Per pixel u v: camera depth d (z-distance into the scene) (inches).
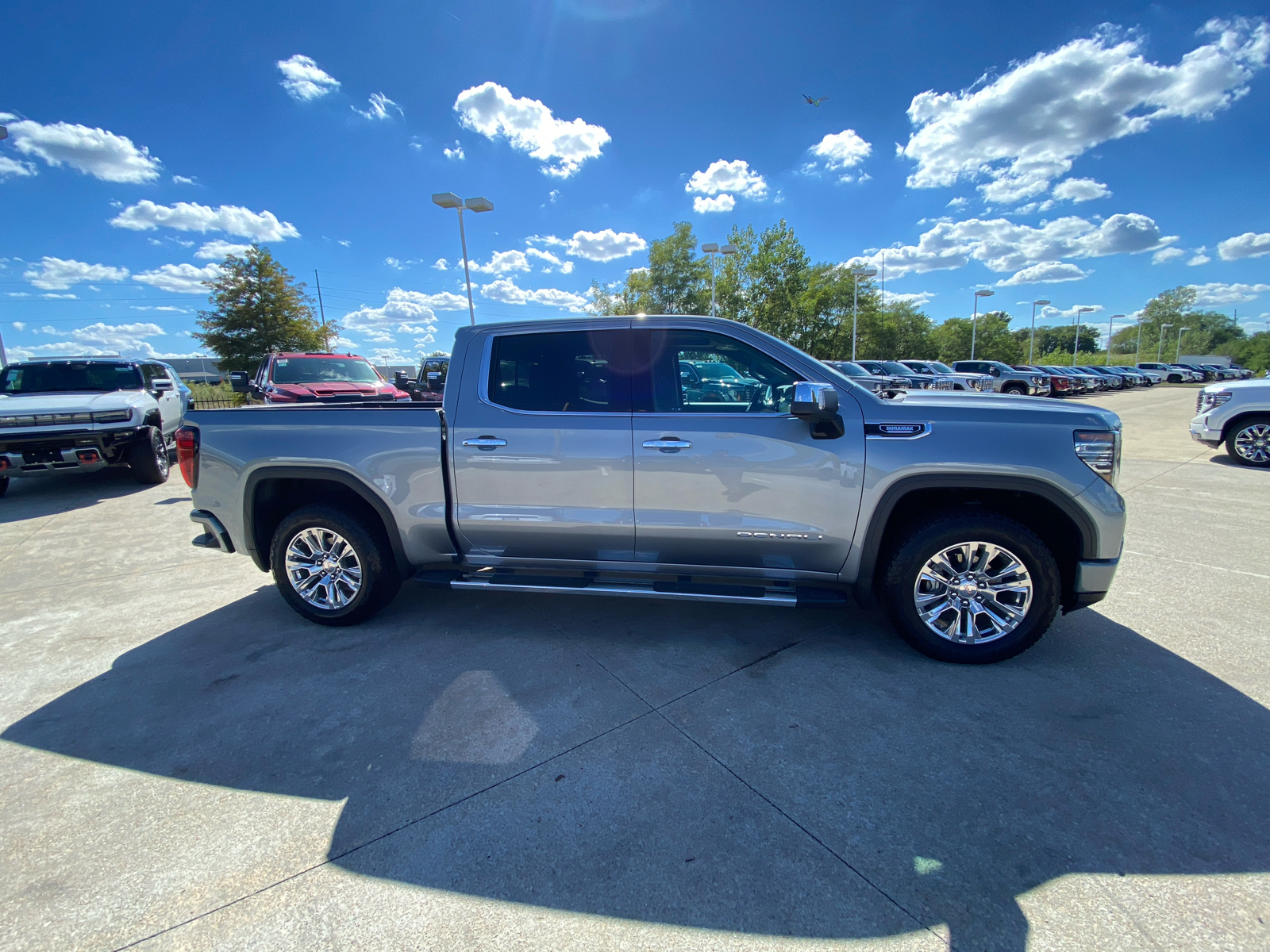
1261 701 106.2
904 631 121.2
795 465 118.2
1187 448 400.5
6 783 90.4
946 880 70.1
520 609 152.1
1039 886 69.0
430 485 133.4
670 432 122.7
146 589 173.0
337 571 141.4
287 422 139.3
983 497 122.3
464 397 132.6
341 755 95.4
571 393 129.3
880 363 1076.5
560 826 79.8
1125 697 107.7
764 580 128.3
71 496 303.9
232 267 1111.0
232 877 72.7
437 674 120.0
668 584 128.3
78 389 339.9
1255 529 211.9
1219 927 63.6
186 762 94.6
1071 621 139.6
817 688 112.4
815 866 72.4
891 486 115.5
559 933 64.5
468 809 83.2
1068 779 86.6
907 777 87.8
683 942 63.1
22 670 125.0
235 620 149.0
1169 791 83.9
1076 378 1190.3
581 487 127.0
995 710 104.3
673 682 115.4
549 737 99.1
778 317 1488.7
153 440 324.8
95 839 78.9
